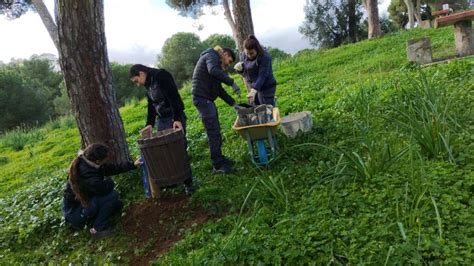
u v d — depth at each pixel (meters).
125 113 15.91
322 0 33.78
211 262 3.51
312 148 5.46
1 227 5.91
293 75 13.95
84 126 6.03
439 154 4.21
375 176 4.04
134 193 5.73
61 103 44.84
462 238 3.01
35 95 38.53
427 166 3.98
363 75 10.02
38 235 5.45
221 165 5.62
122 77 47.16
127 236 4.85
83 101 5.94
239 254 3.50
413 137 4.39
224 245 3.71
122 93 46.59
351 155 4.50
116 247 4.73
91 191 4.87
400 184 3.85
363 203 3.72
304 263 3.21
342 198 3.92
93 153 4.79
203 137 7.57
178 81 53.59
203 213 4.76
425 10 41.59
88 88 5.91
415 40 8.89
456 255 2.86
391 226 3.31
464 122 4.76
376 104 6.13
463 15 8.50
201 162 6.29
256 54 5.89
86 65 5.86
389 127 5.15
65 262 4.68
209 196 4.91
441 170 3.85
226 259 3.50
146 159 4.84
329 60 15.30
